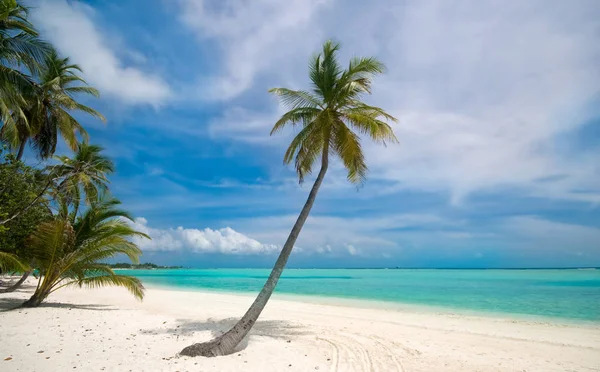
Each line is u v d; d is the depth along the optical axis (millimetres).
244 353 8328
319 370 7410
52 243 14266
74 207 15727
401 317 16562
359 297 28438
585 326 14531
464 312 19172
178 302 21156
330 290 36812
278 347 9023
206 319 13812
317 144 11078
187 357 7863
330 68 10695
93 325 11391
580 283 48688
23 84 14508
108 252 15172
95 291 26297
